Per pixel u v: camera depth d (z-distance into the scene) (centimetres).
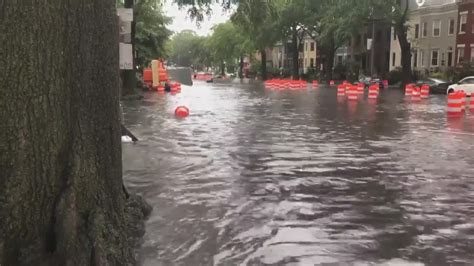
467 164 977
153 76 3825
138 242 522
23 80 394
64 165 420
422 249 520
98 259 406
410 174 881
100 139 447
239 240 538
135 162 954
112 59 458
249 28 2041
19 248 398
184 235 548
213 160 981
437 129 1547
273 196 717
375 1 4244
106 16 451
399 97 3347
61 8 413
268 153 1070
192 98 3044
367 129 1529
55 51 410
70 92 423
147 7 3481
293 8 5991
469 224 604
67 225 404
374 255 501
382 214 638
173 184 778
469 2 5062
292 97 3250
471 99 2248
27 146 397
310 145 1191
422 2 5784
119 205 474
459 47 5231
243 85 5812
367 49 6375
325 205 675
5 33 389
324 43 5875
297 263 479
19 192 395
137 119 1745
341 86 3494
